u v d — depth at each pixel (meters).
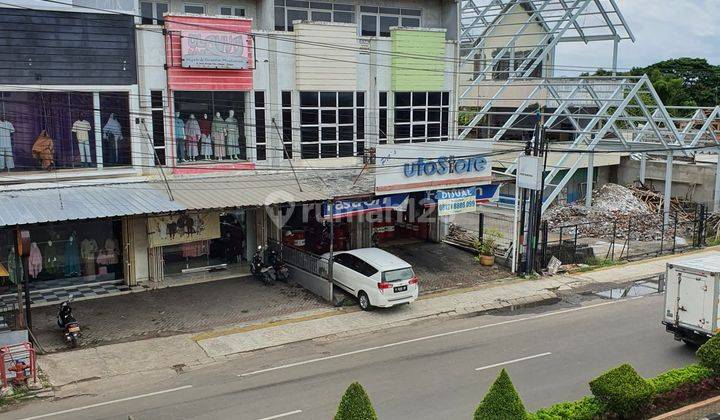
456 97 28.53
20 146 19.75
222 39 22.09
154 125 21.69
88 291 21.36
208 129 22.80
